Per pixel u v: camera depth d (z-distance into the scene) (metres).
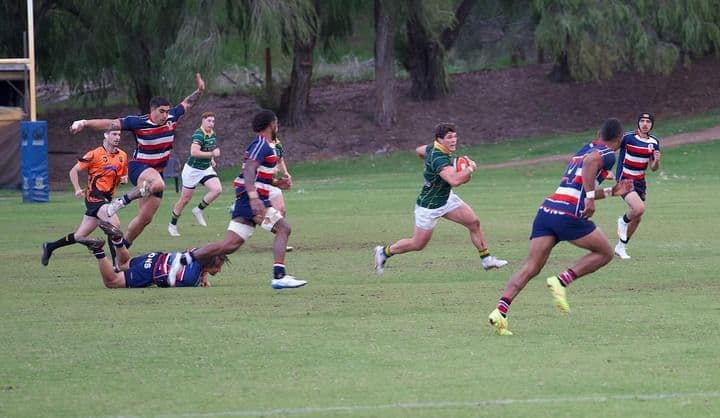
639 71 167.62
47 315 39.75
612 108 172.62
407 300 42.72
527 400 27.12
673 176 116.62
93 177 52.00
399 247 47.78
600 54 148.50
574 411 26.08
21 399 27.66
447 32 173.38
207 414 26.05
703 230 66.81
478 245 48.44
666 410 26.09
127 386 28.95
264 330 36.56
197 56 135.75
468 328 36.72
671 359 31.56
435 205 47.00
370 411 26.25
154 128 52.56
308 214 81.94
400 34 175.38
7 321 38.50
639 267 51.34
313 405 26.84
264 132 44.62
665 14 150.00
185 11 138.88
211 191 69.88
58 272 52.38
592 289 45.03
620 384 28.67
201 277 47.00
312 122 168.88
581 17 147.62
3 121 127.75
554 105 174.62
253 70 190.75
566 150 146.12
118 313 40.09
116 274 46.62
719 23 154.75
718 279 47.41
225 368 30.97
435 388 28.44
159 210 88.75
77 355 32.81
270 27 136.00
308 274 50.97
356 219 77.69
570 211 35.56
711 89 174.12
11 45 157.38
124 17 145.38
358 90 185.88
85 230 52.34
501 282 47.66
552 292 36.66
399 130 165.88
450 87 182.25
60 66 161.00
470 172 45.09
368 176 135.00
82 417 25.92
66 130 178.00
